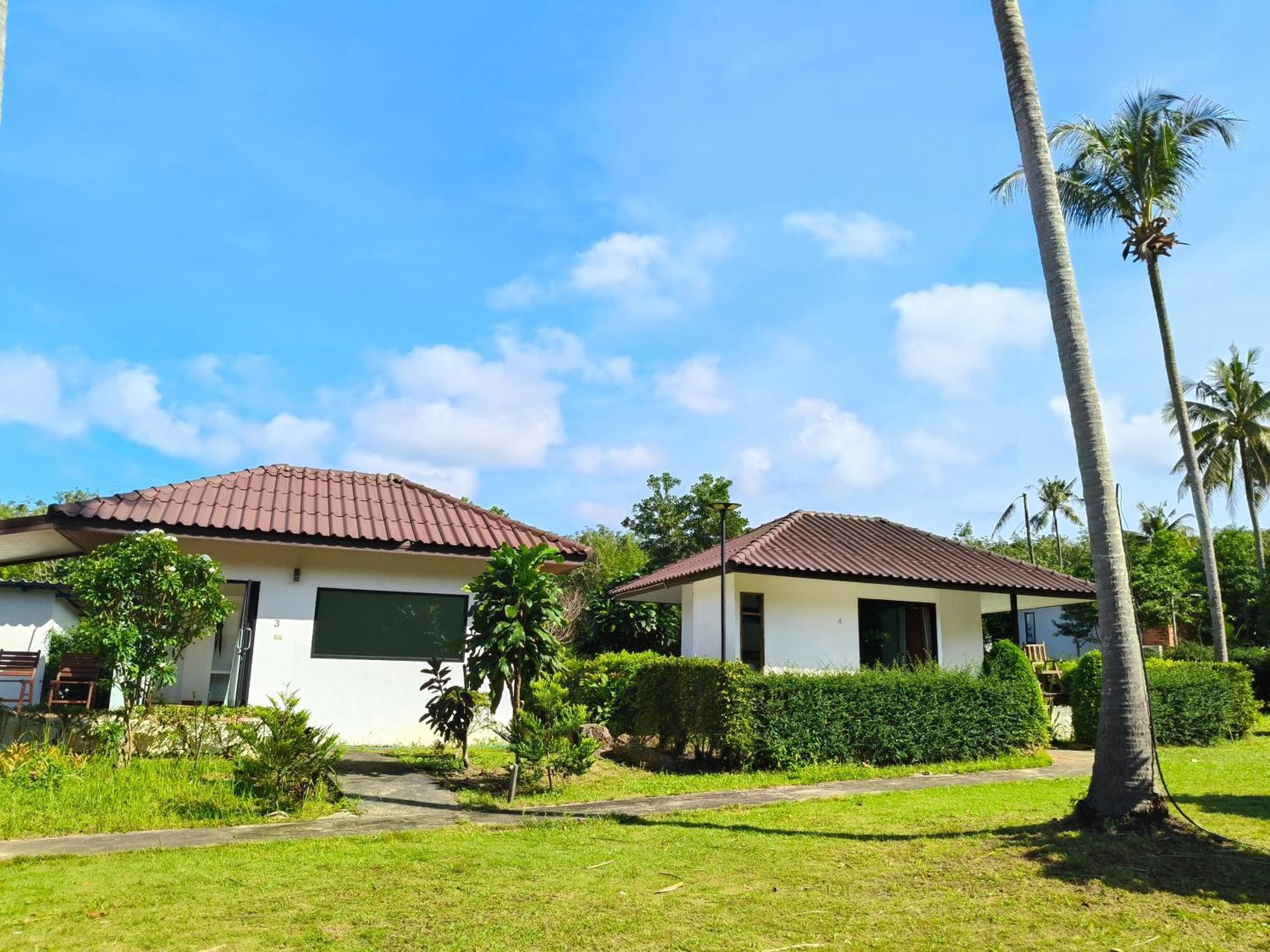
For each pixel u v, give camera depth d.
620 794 10.09
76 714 11.23
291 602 13.42
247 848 7.03
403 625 13.90
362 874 6.30
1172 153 20.22
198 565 10.70
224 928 5.06
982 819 8.31
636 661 16.41
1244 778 11.13
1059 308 8.27
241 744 10.83
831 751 12.23
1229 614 41.53
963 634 19.02
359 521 13.88
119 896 5.66
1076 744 15.84
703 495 35.19
